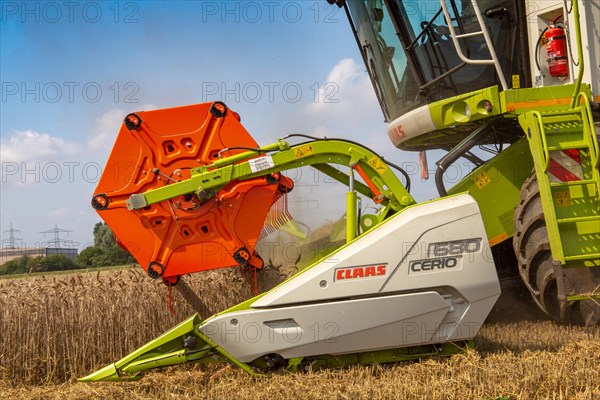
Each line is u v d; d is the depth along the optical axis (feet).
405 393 13.38
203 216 15.97
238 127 16.37
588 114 16.38
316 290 14.87
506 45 19.07
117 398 14.53
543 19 18.63
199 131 16.19
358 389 13.60
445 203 15.55
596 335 17.92
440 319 15.21
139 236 15.80
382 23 21.97
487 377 14.21
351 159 16.61
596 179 16.25
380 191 16.74
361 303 14.87
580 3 18.02
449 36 19.83
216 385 14.79
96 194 15.66
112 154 15.75
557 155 16.51
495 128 19.94
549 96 17.83
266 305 14.82
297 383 14.20
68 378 18.25
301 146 16.33
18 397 15.81
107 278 21.63
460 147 19.04
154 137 15.94
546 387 13.67
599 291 16.22
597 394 13.17
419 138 21.89
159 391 14.80
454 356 15.49
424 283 15.11
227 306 20.65
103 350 18.99
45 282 21.47
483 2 19.08
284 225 18.19
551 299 17.13
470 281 15.35
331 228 18.44
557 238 15.94
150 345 14.64
